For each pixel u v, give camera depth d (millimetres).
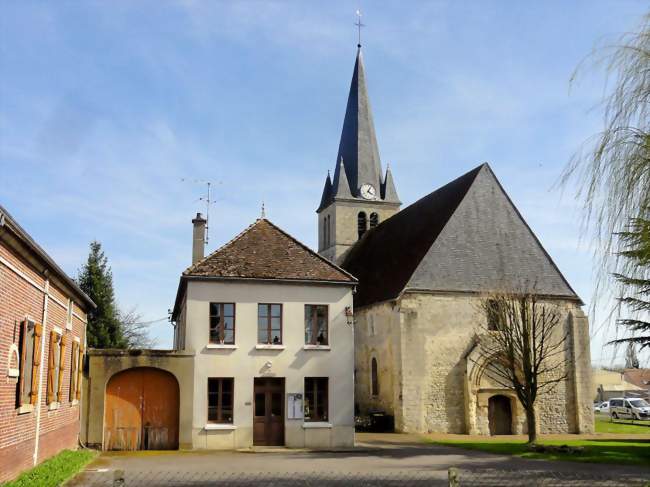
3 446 12352
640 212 9328
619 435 32875
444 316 33438
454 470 9312
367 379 36750
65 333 18969
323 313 25719
